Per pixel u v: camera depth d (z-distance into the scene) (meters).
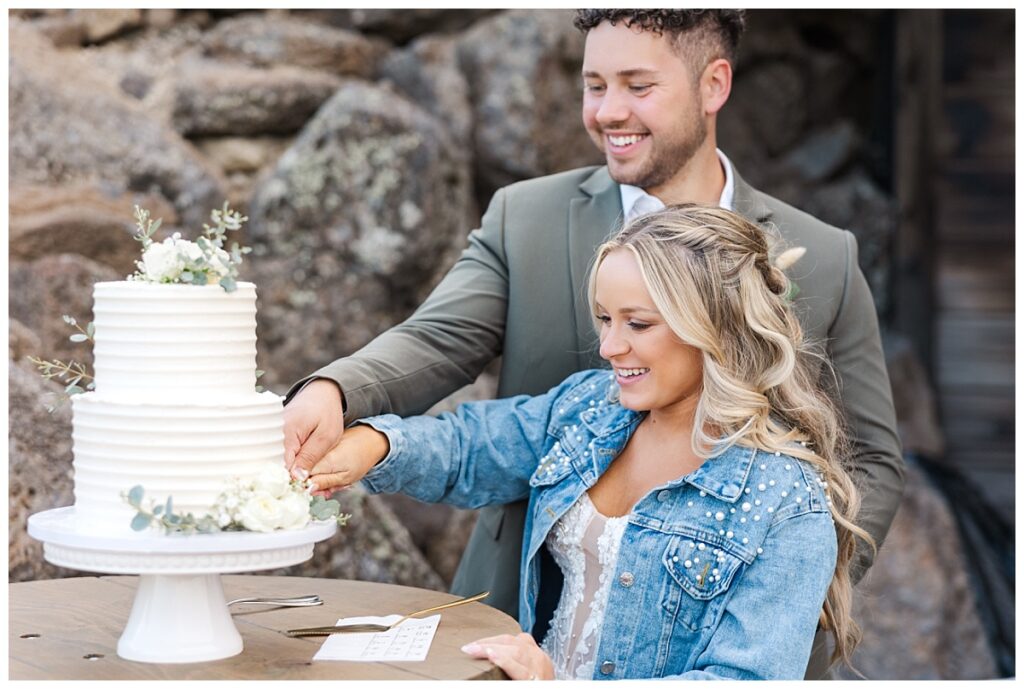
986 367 7.73
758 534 1.87
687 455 1.99
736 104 6.59
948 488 5.42
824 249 2.44
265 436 1.70
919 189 7.30
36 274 3.67
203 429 1.65
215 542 1.61
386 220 4.60
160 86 4.79
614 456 2.06
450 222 4.75
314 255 4.58
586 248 2.44
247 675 1.68
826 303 2.39
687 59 2.36
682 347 1.92
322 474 1.99
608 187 2.49
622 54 2.33
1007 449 7.63
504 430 2.20
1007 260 7.74
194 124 4.76
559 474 2.07
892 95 7.16
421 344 2.35
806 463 1.93
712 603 1.89
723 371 1.90
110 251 4.16
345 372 2.15
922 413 6.64
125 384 1.69
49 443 2.99
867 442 2.40
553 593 2.15
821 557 1.85
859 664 4.55
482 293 2.46
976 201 7.75
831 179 6.74
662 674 1.92
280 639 1.87
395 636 1.87
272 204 4.57
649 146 2.37
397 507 4.17
